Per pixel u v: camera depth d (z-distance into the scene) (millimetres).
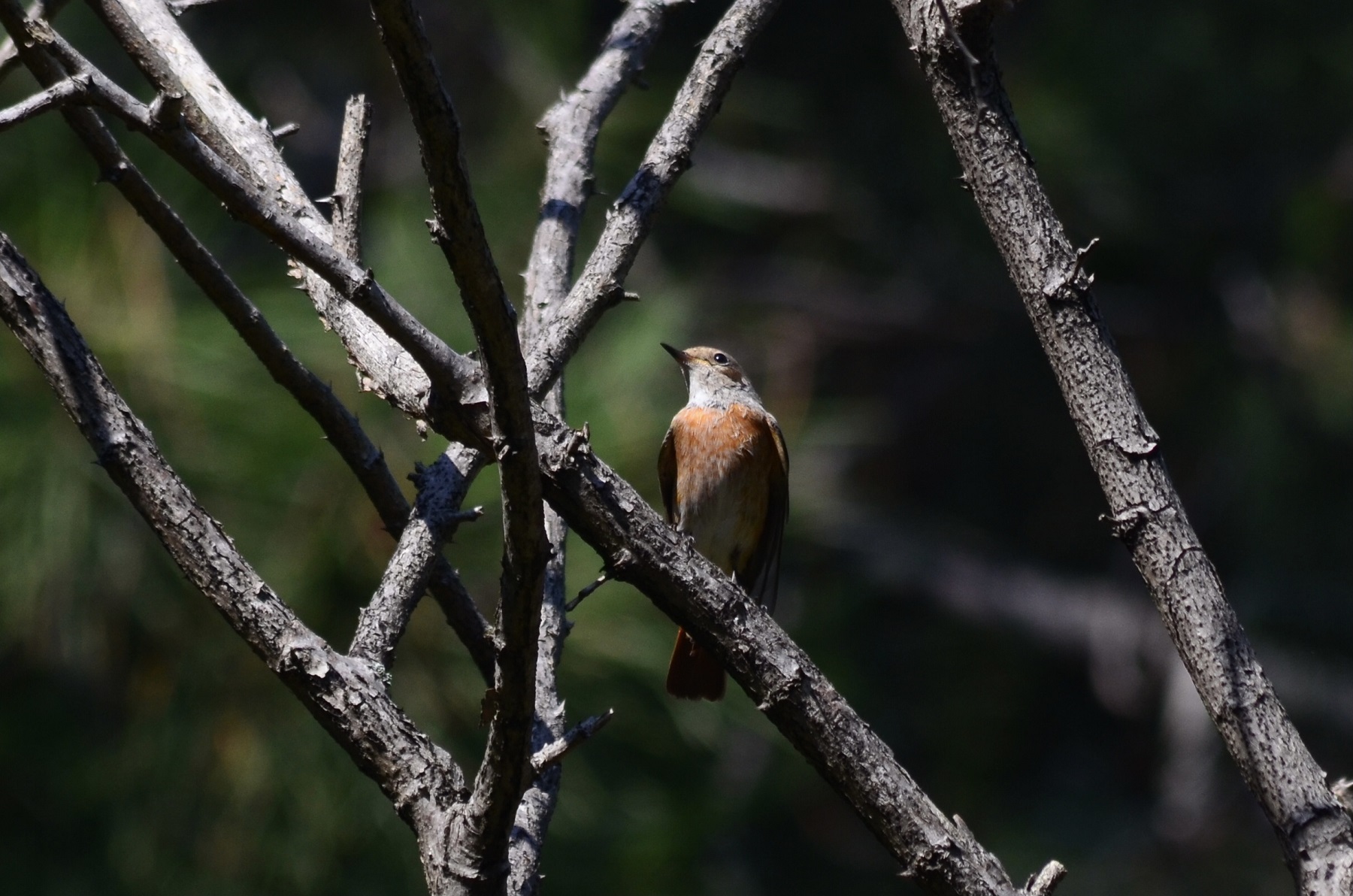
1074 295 4695
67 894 9578
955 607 19516
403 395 4859
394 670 9398
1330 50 17172
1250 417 17797
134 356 9109
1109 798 18484
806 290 19828
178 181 9672
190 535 4469
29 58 4664
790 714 4422
